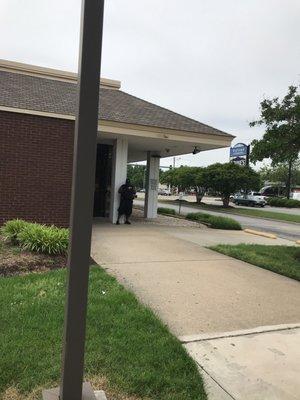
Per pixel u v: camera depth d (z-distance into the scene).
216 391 3.52
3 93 12.40
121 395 3.33
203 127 15.05
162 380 3.54
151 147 16.97
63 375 2.92
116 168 14.91
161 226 14.95
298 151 10.19
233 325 4.98
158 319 4.86
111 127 13.12
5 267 6.91
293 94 10.15
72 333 2.90
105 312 4.93
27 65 15.48
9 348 3.91
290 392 3.56
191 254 9.09
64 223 11.91
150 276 6.96
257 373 3.85
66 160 11.86
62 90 14.63
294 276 7.45
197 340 4.49
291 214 31.17
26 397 3.22
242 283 6.86
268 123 10.39
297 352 4.34
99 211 16.52
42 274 6.50
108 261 7.93
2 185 11.21
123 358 3.86
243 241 12.29
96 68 2.85
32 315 4.74
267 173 67.81
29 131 11.45
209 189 37.72
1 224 11.23
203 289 6.38
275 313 5.49
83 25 2.81
